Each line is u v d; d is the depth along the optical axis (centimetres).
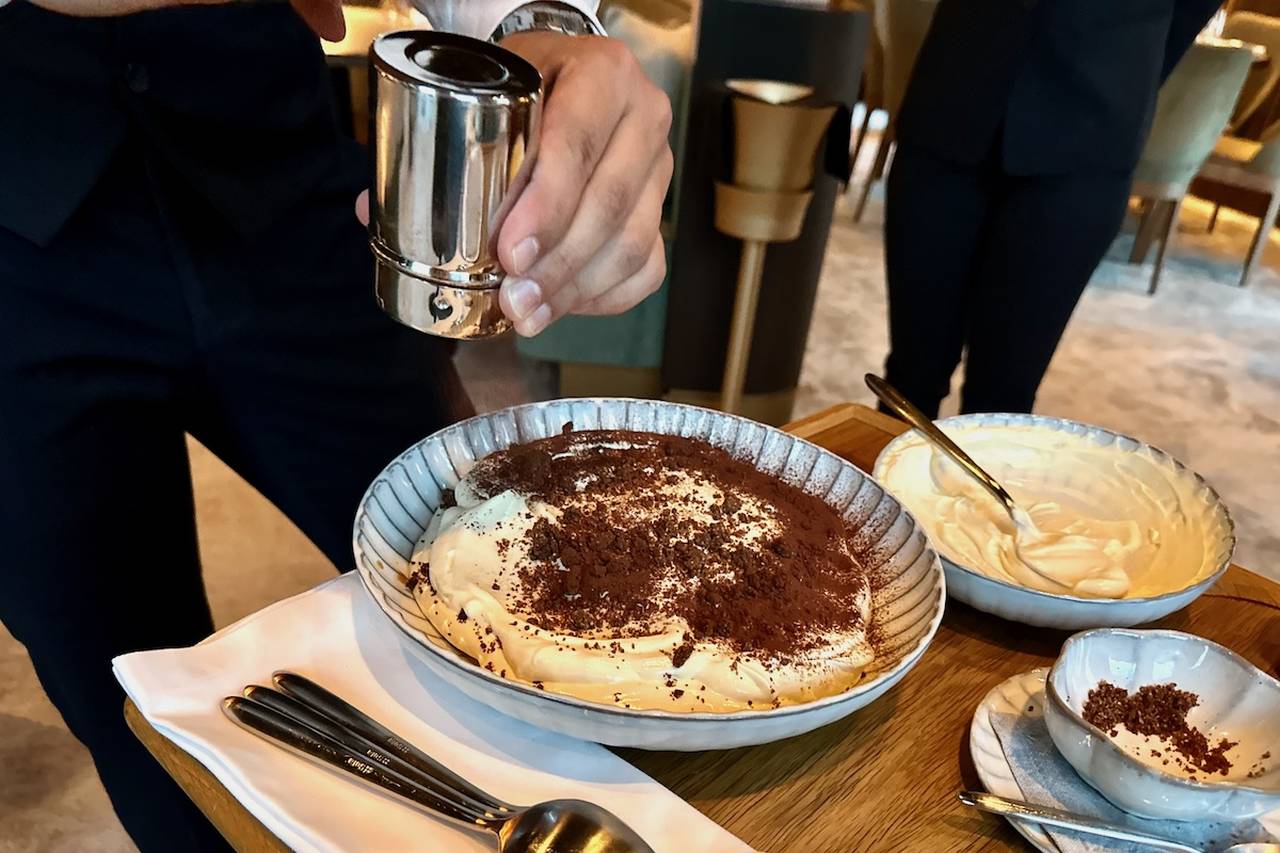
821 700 47
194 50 67
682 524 62
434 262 44
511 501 61
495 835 44
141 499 77
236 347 77
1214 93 281
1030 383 152
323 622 56
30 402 69
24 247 66
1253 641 66
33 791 121
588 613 54
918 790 51
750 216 177
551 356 221
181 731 46
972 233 151
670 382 221
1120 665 57
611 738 47
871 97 364
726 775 51
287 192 75
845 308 296
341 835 42
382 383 88
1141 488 77
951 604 68
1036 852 48
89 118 65
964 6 138
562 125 47
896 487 75
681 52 189
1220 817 47
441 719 51
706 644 53
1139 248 349
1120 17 126
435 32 45
